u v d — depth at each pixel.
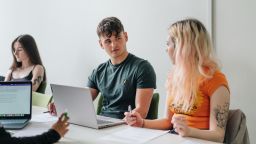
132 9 3.30
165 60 3.12
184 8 2.94
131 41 3.34
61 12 3.90
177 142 1.50
